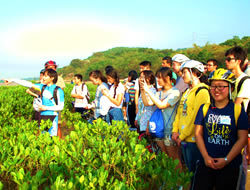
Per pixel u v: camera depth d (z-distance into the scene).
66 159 2.87
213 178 2.75
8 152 2.98
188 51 70.75
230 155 2.54
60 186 2.11
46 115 4.89
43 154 2.93
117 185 2.21
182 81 4.54
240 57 3.76
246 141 2.59
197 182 2.77
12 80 5.32
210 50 65.81
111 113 5.39
